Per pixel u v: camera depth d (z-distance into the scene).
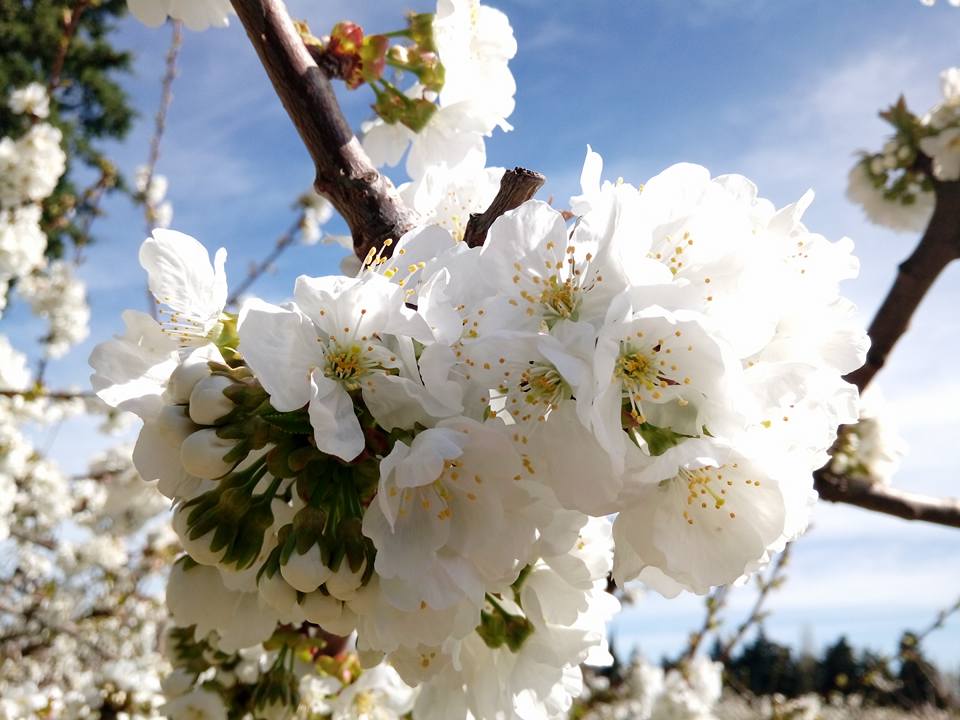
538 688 0.16
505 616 0.16
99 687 0.40
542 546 0.14
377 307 0.13
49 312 0.95
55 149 0.75
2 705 0.51
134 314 0.15
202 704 0.23
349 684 0.24
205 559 0.14
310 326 0.13
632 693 0.82
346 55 0.23
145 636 0.82
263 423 0.13
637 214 0.13
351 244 0.21
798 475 0.14
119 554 0.92
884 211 0.53
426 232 0.15
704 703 0.65
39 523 0.89
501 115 0.24
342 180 0.20
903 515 0.37
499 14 0.25
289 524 0.14
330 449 0.12
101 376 0.14
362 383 0.13
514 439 0.13
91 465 1.01
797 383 0.13
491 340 0.13
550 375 0.13
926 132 0.50
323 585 0.13
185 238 0.15
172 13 0.24
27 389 0.73
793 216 0.15
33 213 0.74
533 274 0.14
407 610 0.13
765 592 0.56
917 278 0.38
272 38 0.20
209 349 0.14
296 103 0.20
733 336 0.13
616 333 0.12
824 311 0.15
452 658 0.15
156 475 0.14
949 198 0.38
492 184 0.20
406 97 0.24
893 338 0.38
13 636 0.81
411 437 0.13
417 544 0.13
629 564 0.14
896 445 0.38
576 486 0.13
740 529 0.14
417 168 0.24
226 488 0.14
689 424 0.13
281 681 0.22
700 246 0.14
